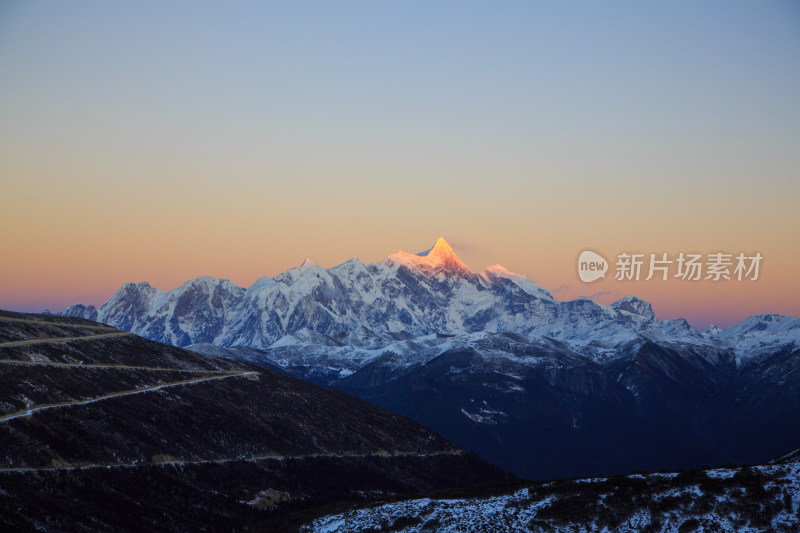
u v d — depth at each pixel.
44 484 147.12
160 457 179.50
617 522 106.38
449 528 115.31
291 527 133.12
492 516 116.00
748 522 100.00
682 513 104.50
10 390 175.00
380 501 138.75
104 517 144.88
